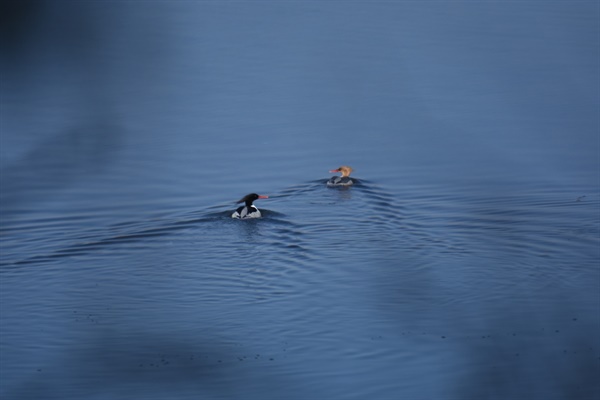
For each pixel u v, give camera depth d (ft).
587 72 106.52
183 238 70.49
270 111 106.52
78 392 43.83
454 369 45.27
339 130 101.04
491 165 89.35
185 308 56.08
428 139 97.76
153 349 49.01
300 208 78.79
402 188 84.07
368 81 113.09
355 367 46.47
